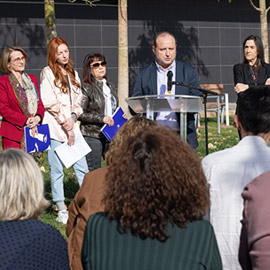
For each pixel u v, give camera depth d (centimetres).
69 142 586
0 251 218
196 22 1758
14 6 1574
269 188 215
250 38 614
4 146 576
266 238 206
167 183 203
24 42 1587
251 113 270
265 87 274
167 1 1725
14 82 577
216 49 1783
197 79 543
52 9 873
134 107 500
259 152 267
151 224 202
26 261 219
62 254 229
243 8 1800
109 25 1680
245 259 222
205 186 214
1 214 228
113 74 1691
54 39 596
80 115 598
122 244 206
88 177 311
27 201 230
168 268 200
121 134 308
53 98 587
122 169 208
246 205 218
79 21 1652
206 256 202
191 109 484
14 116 568
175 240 204
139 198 203
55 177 601
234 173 265
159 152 206
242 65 621
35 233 226
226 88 1798
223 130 1352
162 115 523
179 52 1745
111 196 211
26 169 232
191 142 534
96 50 1669
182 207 205
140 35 1706
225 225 262
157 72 539
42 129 576
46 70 595
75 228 316
